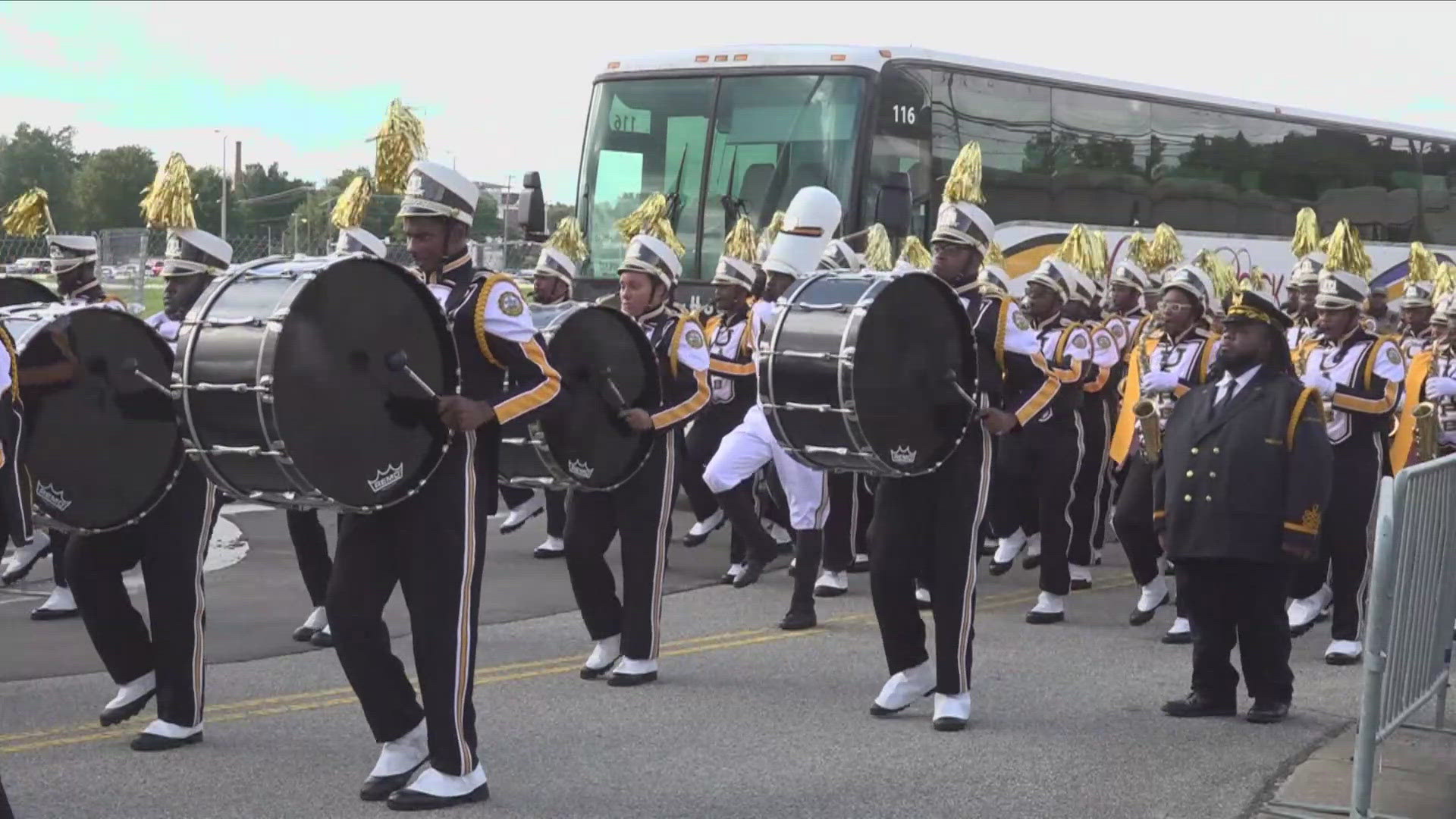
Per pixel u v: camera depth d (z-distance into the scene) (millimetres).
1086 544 11414
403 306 5781
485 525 6129
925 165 17031
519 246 16828
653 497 8172
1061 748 7133
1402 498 6062
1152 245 16234
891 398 6953
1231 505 7461
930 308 7090
